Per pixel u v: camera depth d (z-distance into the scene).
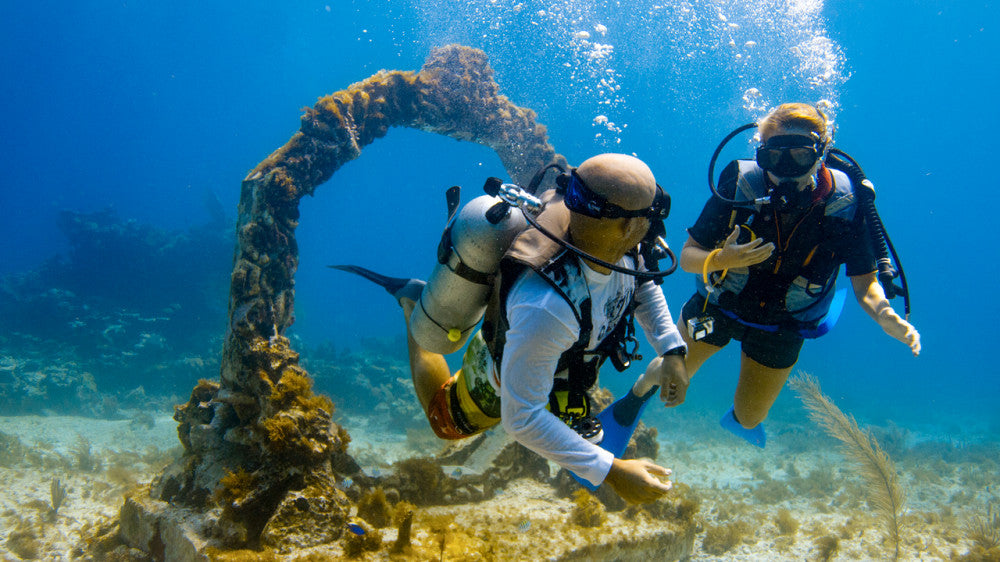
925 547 6.77
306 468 4.17
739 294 2.76
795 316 2.79
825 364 50.25
